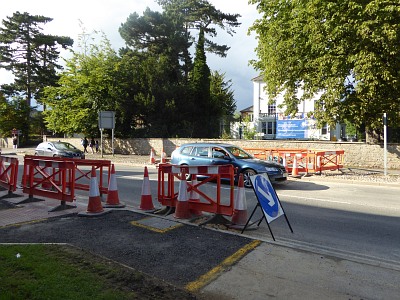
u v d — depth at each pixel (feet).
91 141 107.65
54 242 18.95
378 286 14.05
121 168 66.23
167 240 19.45
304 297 13.05
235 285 14.01
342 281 14.44
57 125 107.14
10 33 162.40
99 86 102.37
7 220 23.70
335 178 49.83
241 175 22.90
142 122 117.80
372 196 36.78
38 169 31.27
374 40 46.80
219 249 18.02
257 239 19.77
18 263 14.83
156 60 119.96
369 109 55.57
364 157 67.15
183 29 141.59
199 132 122.83
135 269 15.01
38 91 168.76
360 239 20.94
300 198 35.09
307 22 55.21
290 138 110.32
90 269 14.44
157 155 98.63
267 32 65.51
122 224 22.66
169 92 112.57
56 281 13.05
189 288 13.73
